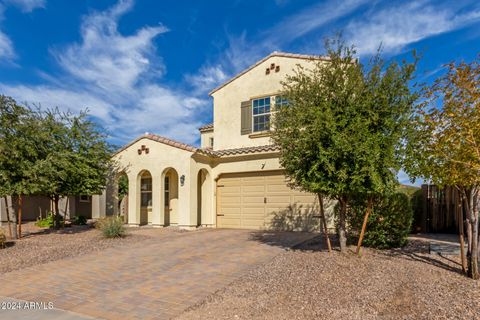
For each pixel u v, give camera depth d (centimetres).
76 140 1560
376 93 763
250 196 1534
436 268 742
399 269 729
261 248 1012
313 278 679
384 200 935
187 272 774
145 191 1833
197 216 1533
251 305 553
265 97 1582
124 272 790
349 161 755
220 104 1723
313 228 1353
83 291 656
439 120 684
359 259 814
